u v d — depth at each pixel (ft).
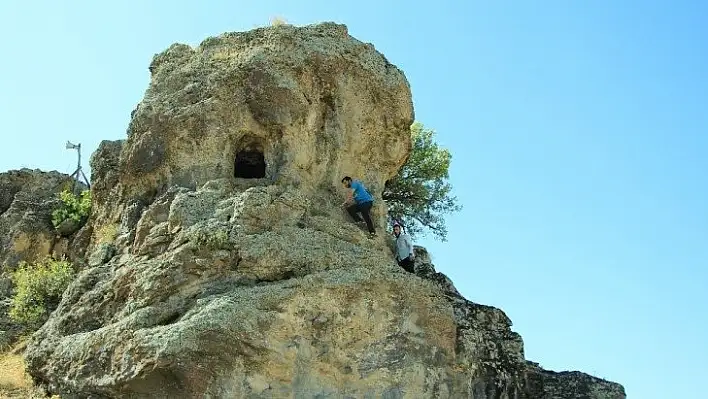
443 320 58.59
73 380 53.47
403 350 56.08
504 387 65.00
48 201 81.20
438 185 108.37
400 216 107.04
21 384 57.62
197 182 62.59
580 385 72.18
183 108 64.59
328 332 53.67
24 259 76.89
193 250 54.80
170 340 49.26
